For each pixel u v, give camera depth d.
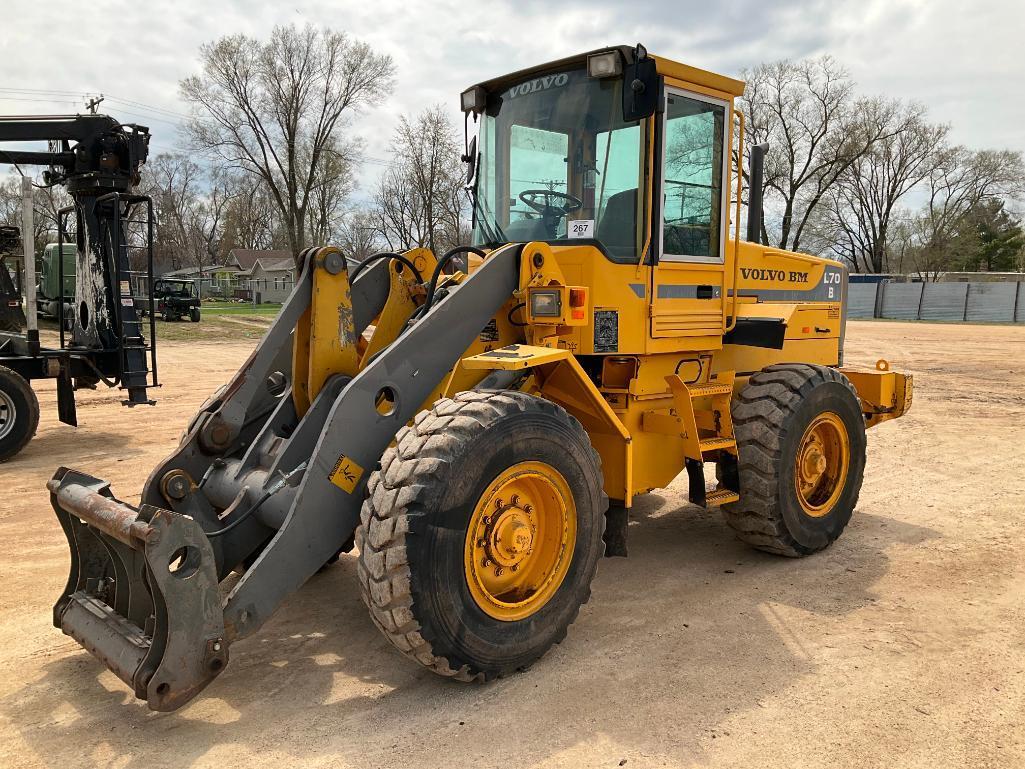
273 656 3.59
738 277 4.95
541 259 3.88
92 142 8.83
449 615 3.07
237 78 37.81
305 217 42.38
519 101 4.54
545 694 3.24
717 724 3.01
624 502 4.06
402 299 4.52
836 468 5.13
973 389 12.73
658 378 4.54
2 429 7.49
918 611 4.09
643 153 4.13
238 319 32.88
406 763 2.76
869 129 41.16
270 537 3.73
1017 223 61.66
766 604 4.20
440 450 3.09
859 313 40.03
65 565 4.72
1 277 11.47
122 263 8.74
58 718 3.05
